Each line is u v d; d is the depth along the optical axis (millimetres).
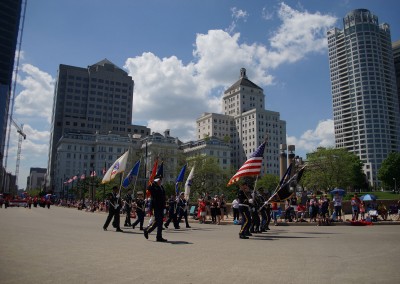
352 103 199625
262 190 18031
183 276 6445
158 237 12133
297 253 9336
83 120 182625
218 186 77438
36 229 16203
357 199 25625
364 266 7480
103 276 6395
